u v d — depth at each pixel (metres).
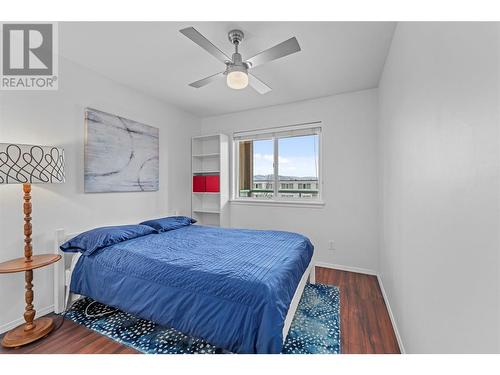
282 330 1.21
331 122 3.26
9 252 1.85
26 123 1.97
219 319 1.28
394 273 1.92
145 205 3.12
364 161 3.06
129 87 2.92
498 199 0.62
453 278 0.88
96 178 2.49
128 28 1.84
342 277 2.91
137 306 1.57
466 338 0.79
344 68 2.49
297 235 2.50
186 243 2.12
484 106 0.69
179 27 1.83
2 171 1.49
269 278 1.36
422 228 1.22
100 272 1.83
